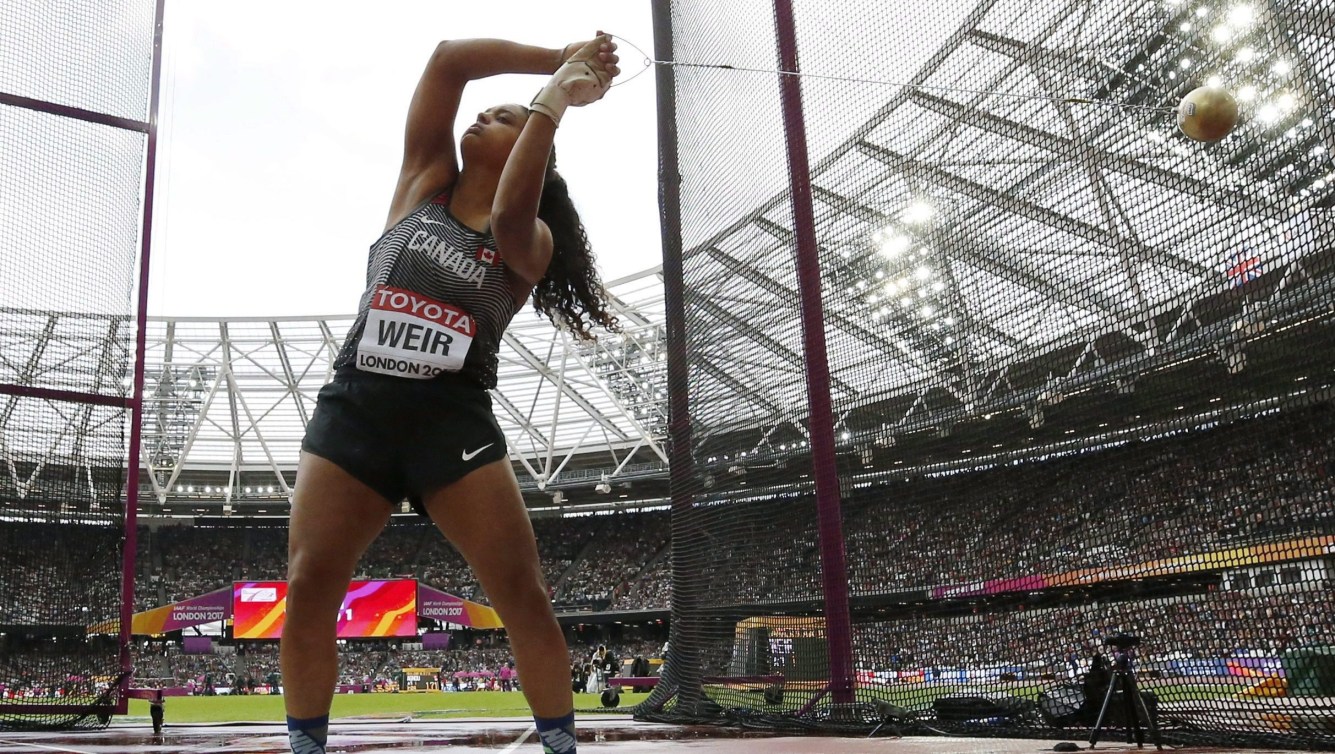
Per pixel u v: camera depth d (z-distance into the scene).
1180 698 4.36
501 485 1.88
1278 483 4.05
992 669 5.15
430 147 2.10
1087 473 4.86
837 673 5.66
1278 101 3.94
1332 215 3.77
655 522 53.84
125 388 8.47
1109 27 4.70
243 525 53.47
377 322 1.87
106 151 8.65
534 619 1.90
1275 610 4.07
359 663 47.72
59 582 7.97
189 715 13.09
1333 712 3.79
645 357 39.44
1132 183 4.62
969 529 5.36
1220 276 4.25
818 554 5.95
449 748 4.31
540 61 2.10
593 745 4.21
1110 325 4.73
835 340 6.05
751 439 6.63
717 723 6.38
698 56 7.93
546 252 2.03
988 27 5.37
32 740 5.49
